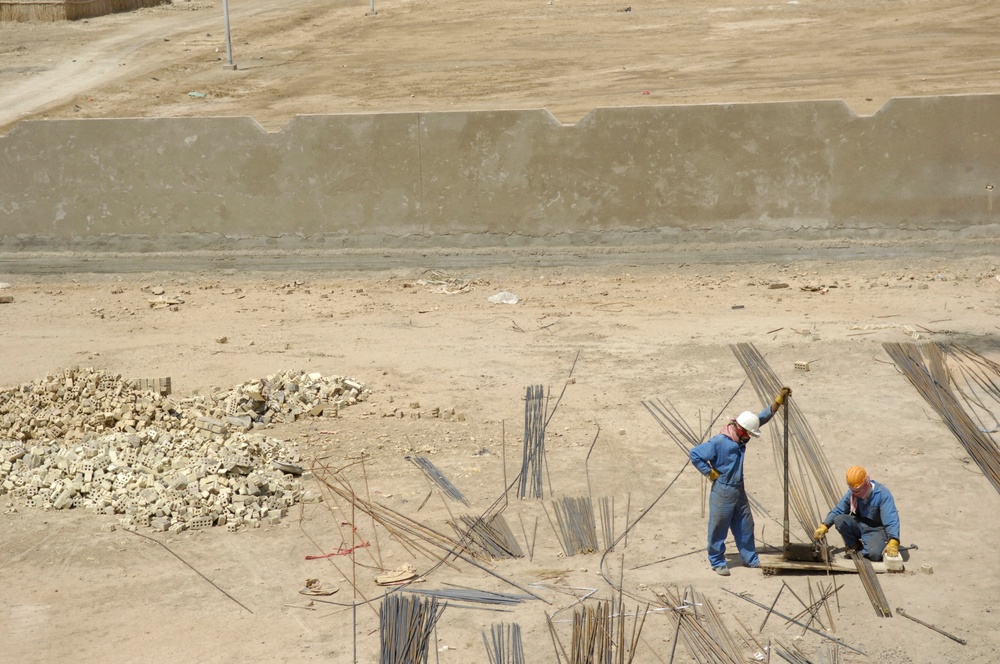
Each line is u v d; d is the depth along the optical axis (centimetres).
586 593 829
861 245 1770
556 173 1770
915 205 1753
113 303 1698
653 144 1748
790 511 966
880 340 1378
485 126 1756
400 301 1686
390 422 1194
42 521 973
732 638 762
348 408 1241
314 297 1717
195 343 1481
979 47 3394
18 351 1455
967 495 973
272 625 798
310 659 752
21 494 1025
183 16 4878
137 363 1398
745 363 1329
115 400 1179
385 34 4341
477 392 1279
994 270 1716
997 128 1711
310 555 905
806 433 1122
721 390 1253
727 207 1770
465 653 754
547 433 1150
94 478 1038
